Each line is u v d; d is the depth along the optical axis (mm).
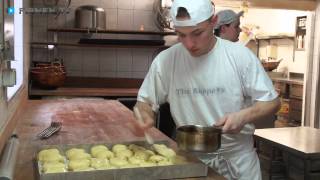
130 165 1397
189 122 1739
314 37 5352
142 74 5266
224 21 2844
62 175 1217
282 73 6172
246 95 1729
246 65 1649
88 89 4680
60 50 4965
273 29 6520
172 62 1744
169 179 1344
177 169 1349
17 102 2465
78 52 5027
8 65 1886
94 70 5102
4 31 1641
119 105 3227
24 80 3412
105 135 2080
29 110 2881
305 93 5371
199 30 1480
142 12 5164
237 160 1746
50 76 4262
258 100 1648
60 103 3277
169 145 1714
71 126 2311
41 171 1300
